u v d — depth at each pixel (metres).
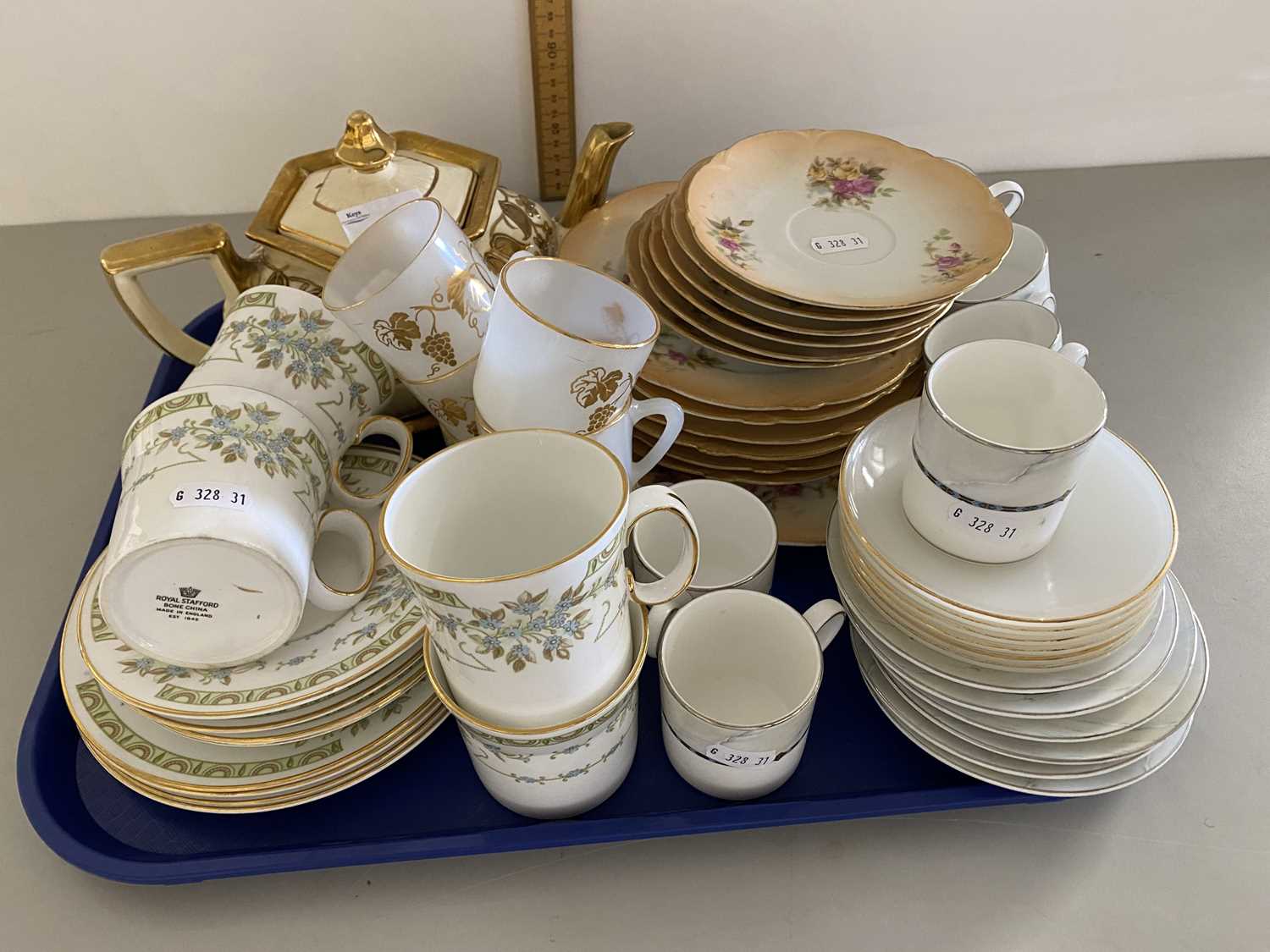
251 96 0.82
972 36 0.83
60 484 0.72
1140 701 0.51
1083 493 0.54
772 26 0.81
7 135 0.83
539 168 0.90
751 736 0.47
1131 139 0.94
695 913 0.51
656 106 0.86
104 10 0.75
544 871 0.53
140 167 0.87
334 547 0.59
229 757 0.52
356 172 0.66
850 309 0.54
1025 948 0.49
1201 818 0.53
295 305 0.57
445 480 0.43
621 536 0.40
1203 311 0.83
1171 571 0.62
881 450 0.56
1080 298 0.84
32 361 0.81
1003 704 0.49
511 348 0.49
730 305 0.57
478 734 0.46
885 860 0.53
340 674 0.50
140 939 0.50
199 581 0.48
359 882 0.52
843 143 0.70
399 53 0.80
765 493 0.68
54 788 0.54
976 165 0.95
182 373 0.77
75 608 0.57
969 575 0.50
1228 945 0.49
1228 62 0.87
